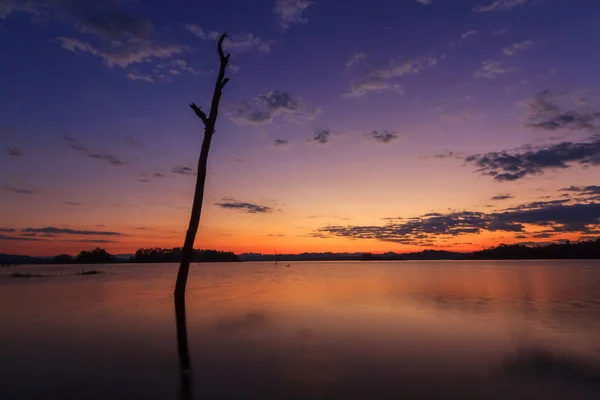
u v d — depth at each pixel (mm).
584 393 6648
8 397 6582
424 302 18766
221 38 20375
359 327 12383
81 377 7586
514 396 6547
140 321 13711
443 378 7414
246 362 8523
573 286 27891
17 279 40406
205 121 20016
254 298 21016
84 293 24297
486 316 14367
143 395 6641
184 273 19625
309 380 7328
